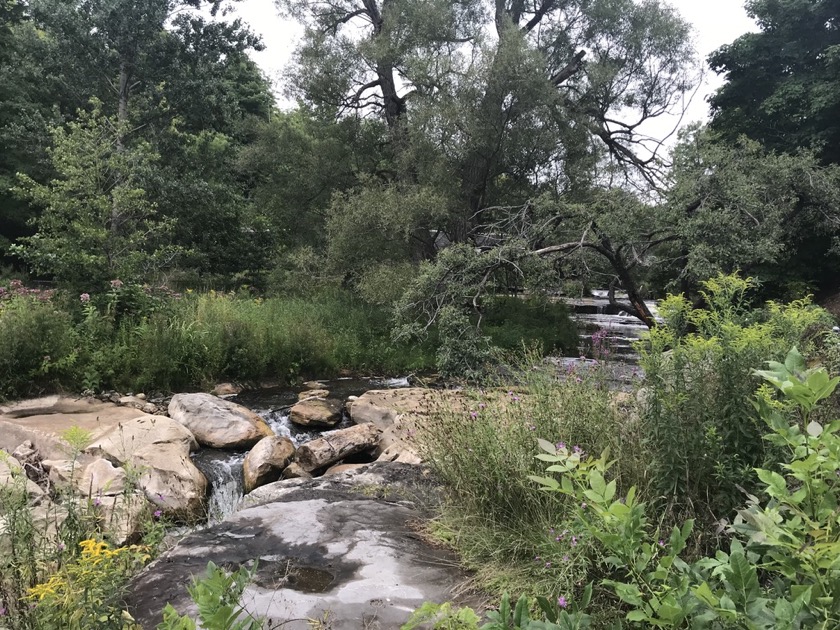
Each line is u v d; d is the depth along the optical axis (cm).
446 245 1897
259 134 2073
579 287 1425
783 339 303
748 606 131
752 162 1284
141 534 399
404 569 319
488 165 1673
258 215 2223
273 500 436
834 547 127
